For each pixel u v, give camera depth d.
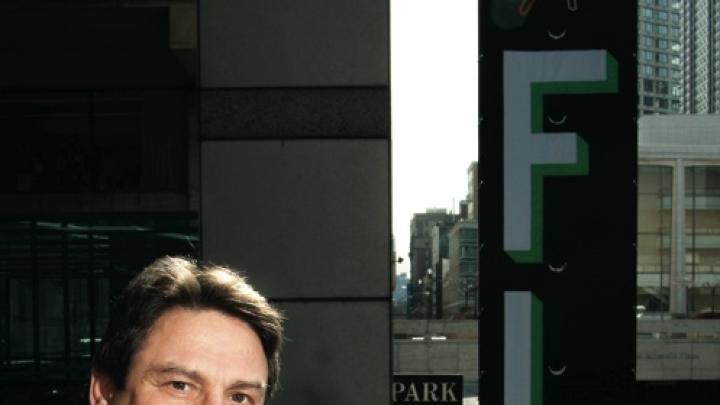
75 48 6.72
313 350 5.57
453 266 64.12
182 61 6.45
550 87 4.71
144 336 1.10
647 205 35.28
